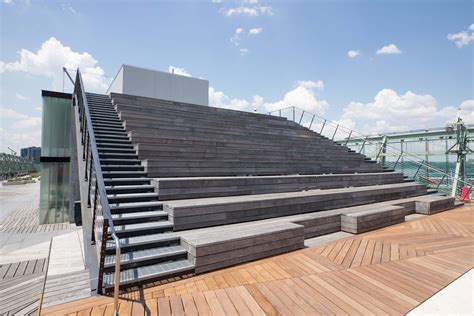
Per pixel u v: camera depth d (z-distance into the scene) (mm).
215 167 8070
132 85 15453
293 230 5184
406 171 14641
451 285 3701
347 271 4172
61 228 10305
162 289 3514
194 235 4613
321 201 7656
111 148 7387
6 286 5125
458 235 6328
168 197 6066
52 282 3625
